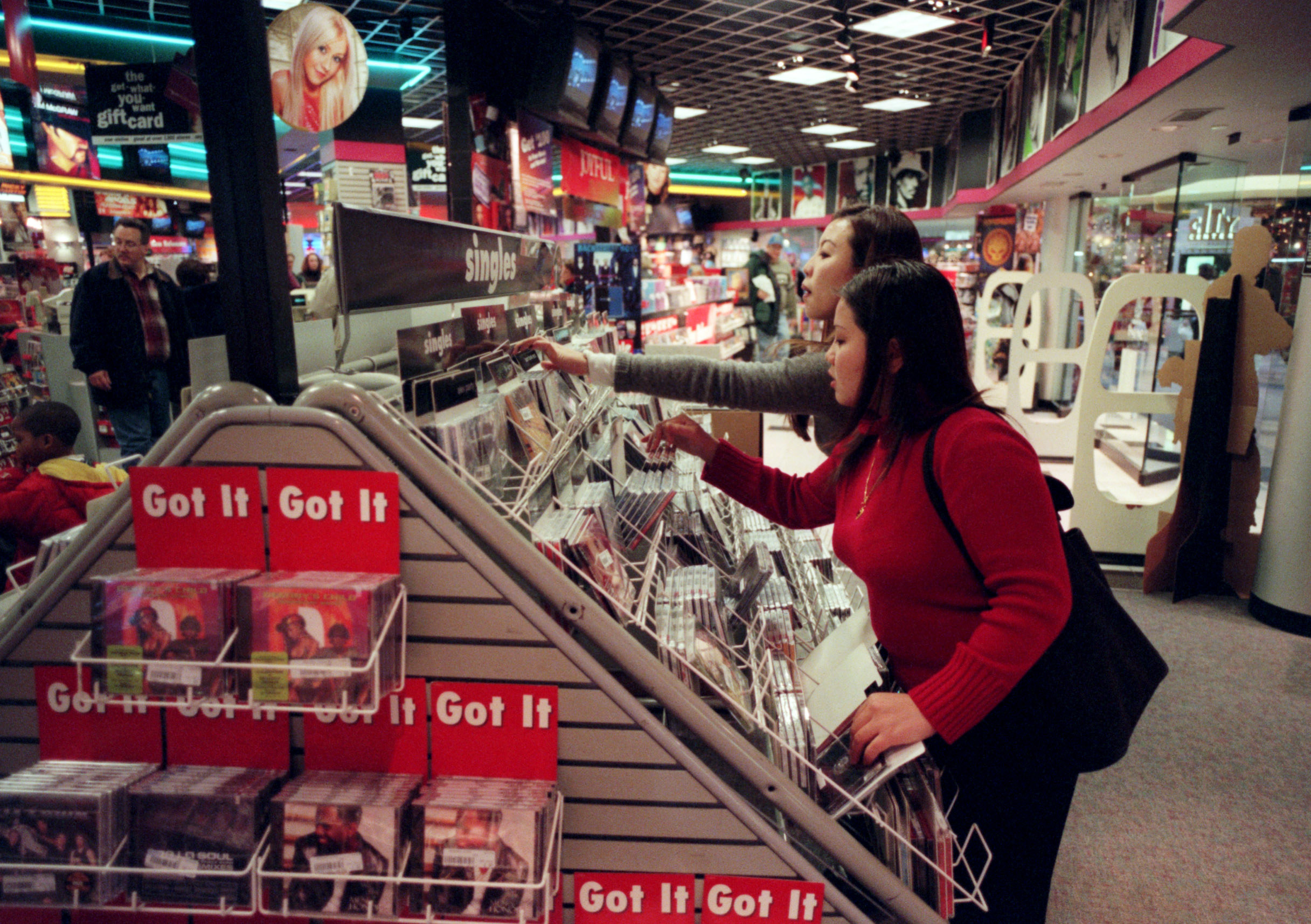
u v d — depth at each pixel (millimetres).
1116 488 7020
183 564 1018
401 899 972
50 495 2584
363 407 991
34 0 6262
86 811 952
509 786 1037
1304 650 3797
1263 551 4141
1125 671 1213
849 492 1364
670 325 7586
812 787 1126
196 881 978
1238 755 2893
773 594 1686
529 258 2270
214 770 1054
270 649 915
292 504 988
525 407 1442
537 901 960
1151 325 7066
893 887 1060
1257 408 4316
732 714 1185
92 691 1047
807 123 11789
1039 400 10867
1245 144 5898
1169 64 4133
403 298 1312
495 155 5332
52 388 5508
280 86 3561
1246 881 2240
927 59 8039
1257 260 4176
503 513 1250
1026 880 1241
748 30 7023
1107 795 2662
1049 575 1042
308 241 9898
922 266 1162
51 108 8680
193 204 11875
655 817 1071
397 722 1056
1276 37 3408
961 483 1088
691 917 1093
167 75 5789
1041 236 11250
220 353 1185
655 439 1743
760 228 18359
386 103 6043
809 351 1743
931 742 1182
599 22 6750
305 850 959
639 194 8133
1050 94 6609
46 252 10227
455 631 1035
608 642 1034
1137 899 2168
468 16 4844
